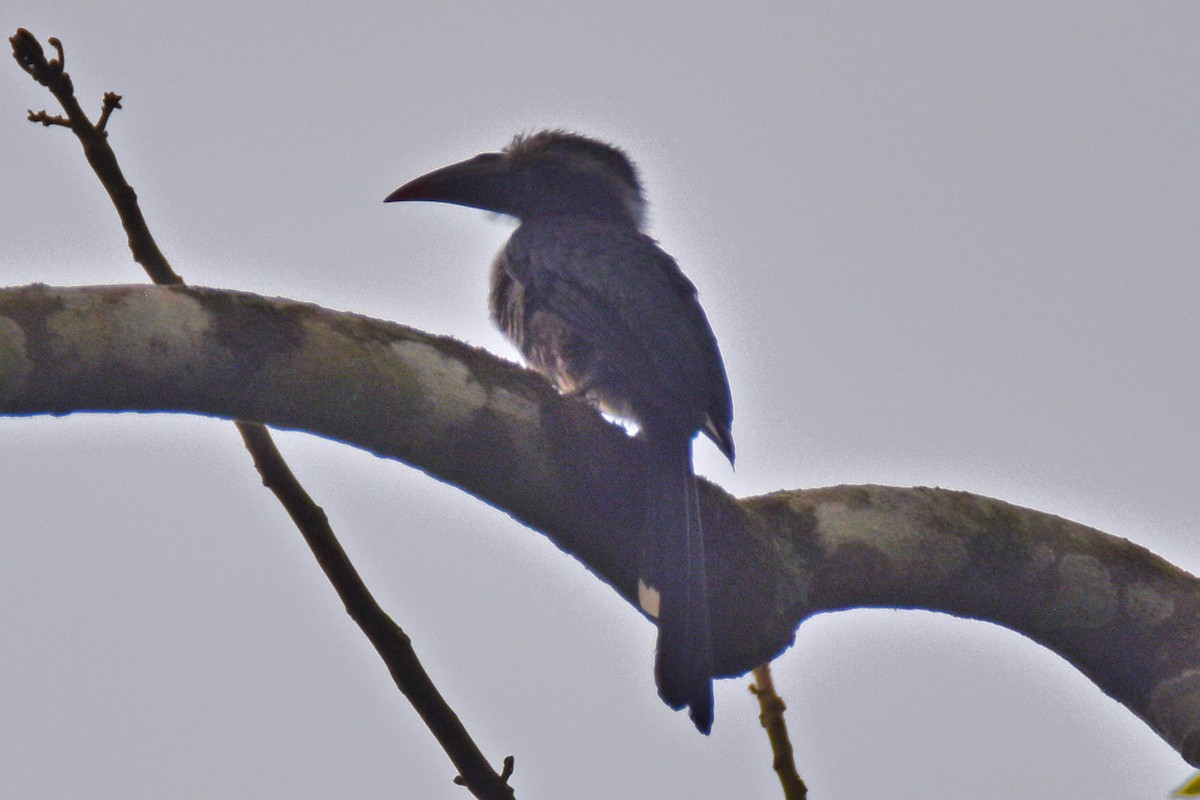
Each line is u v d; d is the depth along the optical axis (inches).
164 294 275.3
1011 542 333.7
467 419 297.7
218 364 276.2
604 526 316.8
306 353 282.4
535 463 306.2
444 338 301.7
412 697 321.4
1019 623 339.3
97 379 268.8
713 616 316.2
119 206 326.3
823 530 328.2
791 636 324.5
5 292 266.4
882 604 333.1
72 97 319.9
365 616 321.1
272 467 317.7
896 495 335.6
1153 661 339.3
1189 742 332.2
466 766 324.5
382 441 295.4
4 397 264.4
